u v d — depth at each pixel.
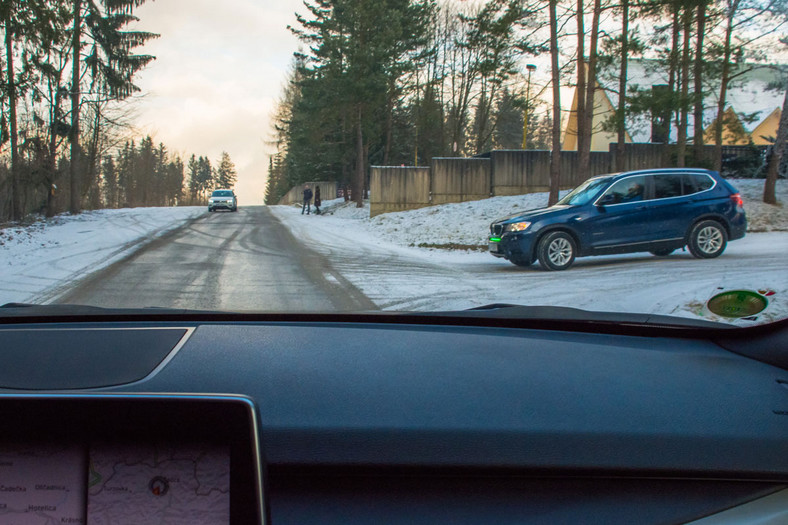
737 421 1.39
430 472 1.20
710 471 1.23
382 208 25.58
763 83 31.70
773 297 6.07
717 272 9.51
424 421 1.34
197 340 1.87
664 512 1.17
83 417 0.71
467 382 1.58
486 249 15.77
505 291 9.31
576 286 9.33
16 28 20.25
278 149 60.03
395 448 1.25
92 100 25.58
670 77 18.77
